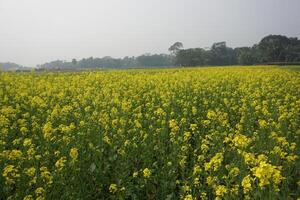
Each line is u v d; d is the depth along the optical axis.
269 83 22.73
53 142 9.70
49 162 8.31
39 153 8.90
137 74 29.16
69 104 16.00
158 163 9.05
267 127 11.46
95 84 22.14
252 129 11.80
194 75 27.95
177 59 100.19
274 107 15.20
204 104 15.73
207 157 9.15
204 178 7.63
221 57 98.69
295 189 7.78
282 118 11.95
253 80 24.34
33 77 25.77
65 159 8.00
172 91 19.75
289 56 90.69
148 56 130.62
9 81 22.44
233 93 19.28
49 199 6.85
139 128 11.20
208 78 25.05
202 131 11.49
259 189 6.12
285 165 8.24
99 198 7.68
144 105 16.72
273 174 5.47
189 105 15.86
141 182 7.87
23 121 11.16
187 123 12.51
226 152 9.36
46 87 19.27
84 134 10.00
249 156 6.93
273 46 91.25
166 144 10.30
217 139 9.97
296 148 9.61
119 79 24.41
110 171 8.39
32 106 14.20
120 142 9.78
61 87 20.34
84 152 8.65
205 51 101.12
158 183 8.06
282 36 99.06
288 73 30.12
